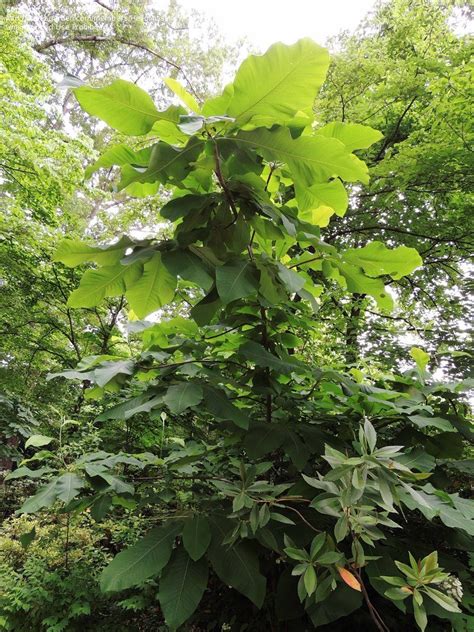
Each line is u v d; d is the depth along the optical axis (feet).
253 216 5.53
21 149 21.09
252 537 4.84
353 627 5.63
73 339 25.49
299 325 7.17
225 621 6.63
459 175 19.89
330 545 4.02
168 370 6.01
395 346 19.33
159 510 8.18
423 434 6.42
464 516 4.67
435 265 23.62
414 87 22.40
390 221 22.84
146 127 5.08
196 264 5.04
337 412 7.02
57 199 24.71
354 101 25.22
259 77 4.48
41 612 8.58
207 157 5.06
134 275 5.71
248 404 7.80
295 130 5.00
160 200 26.91
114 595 8.97
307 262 6.70
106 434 14.52
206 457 7.36
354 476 3.79
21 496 15.89
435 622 5.60
